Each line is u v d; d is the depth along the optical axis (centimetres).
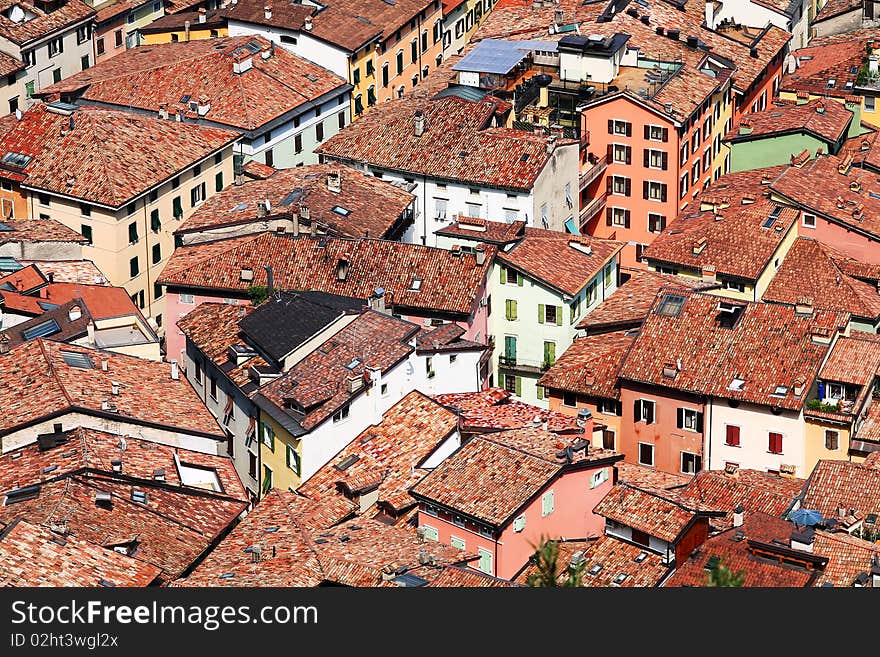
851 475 15975
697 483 16350
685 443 17838
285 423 16388
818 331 17588
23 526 13662
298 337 17100
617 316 18900
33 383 15875
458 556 14375
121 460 15125
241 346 17425
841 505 15675
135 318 17862
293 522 15012
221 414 17775
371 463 16412
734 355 17662
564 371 18400
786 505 15862
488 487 15200
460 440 16800
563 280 19125
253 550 14350
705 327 17988
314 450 16375
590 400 18212
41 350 16288
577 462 15325
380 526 15112
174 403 16262
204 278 19100
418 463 16362
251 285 19012
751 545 14338
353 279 18950
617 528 15175
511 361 19462
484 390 17975
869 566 14038
